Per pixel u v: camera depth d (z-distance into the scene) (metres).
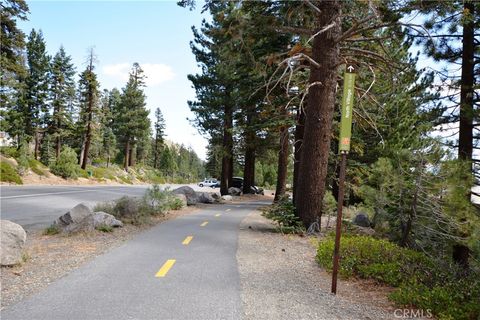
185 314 4.34
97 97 52.06
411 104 12.53
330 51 10.70
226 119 27.84
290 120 16.50
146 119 71.00
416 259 7.56
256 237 9.84
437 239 10.26
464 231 8.52
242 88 19.11
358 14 11.73
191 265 6.59
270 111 17.84
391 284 6.06
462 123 10.89
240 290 5.31
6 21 26.97
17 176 31.81
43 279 5.54
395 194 10.17
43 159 51.84
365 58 13.59
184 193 20.12
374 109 15.71
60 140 60.31
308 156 10.85
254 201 27.28
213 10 13.68
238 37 11.88
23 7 27.47
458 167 8.49
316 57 10.88
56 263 6.48
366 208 12.95
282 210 11.05
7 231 6.27
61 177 40.97
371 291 5.80
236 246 8.51
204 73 27.34
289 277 6.21
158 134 99.38
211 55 26.58
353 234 11.11
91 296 4.84
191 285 5.44
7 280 5.41
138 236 9.28
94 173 51.91
